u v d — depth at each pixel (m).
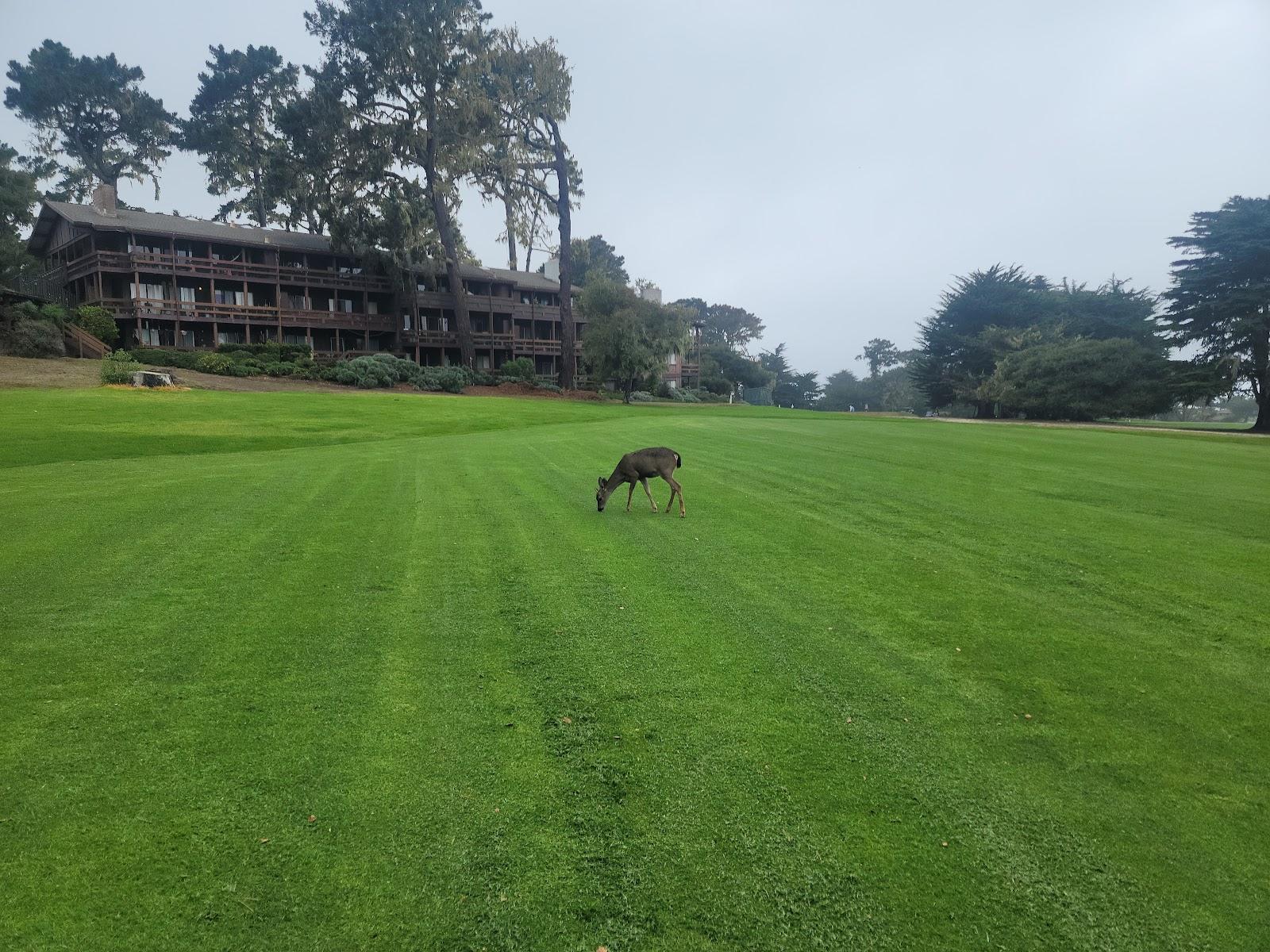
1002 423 39.78
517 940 2.71
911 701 4.53
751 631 5.62
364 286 50.81
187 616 5.80
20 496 10.66
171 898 2.87
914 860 3.14
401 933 2.74
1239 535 8.82
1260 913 2.85
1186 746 4.05
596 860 3.12
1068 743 4.06
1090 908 2.88
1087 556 7.83
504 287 59.97
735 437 21.02
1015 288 63.06
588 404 44.09
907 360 129.12
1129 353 47.97
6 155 47.28
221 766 3.75
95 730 4.05
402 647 5.26
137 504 10.12
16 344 33.94
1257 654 5.25
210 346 44.72
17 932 2.68
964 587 6.75
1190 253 44.44
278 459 15.71
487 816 3.39
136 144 63.19
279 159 47.88
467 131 47.50
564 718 4.29
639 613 6.00
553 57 49.56
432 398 36.44
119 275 43.22
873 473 13.83
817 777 3.72
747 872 3.07
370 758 3.83
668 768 3.79
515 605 6.17
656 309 49.00
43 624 5.58
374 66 44.56
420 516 9.62
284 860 3.09
